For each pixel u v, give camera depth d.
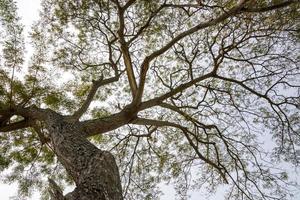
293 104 9.12
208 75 9.12
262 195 9.39
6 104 7.81
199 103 9.53
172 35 10.14
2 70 8.41
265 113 9.79
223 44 8.89
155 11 9.30
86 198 3.65
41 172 9.79
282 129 9.47
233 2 8.97
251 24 8.80
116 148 10.99
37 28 9.02
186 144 11.21
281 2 8.45
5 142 9.27
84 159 4.52
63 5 9.53
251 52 9.42
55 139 5.46
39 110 7.03
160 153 11.18
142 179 11.02
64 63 10.25
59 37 10.12
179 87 8.88
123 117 7.54
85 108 7.48
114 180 4.10
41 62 8.81
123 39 8.59
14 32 8.23
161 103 8.70
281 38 8.99
